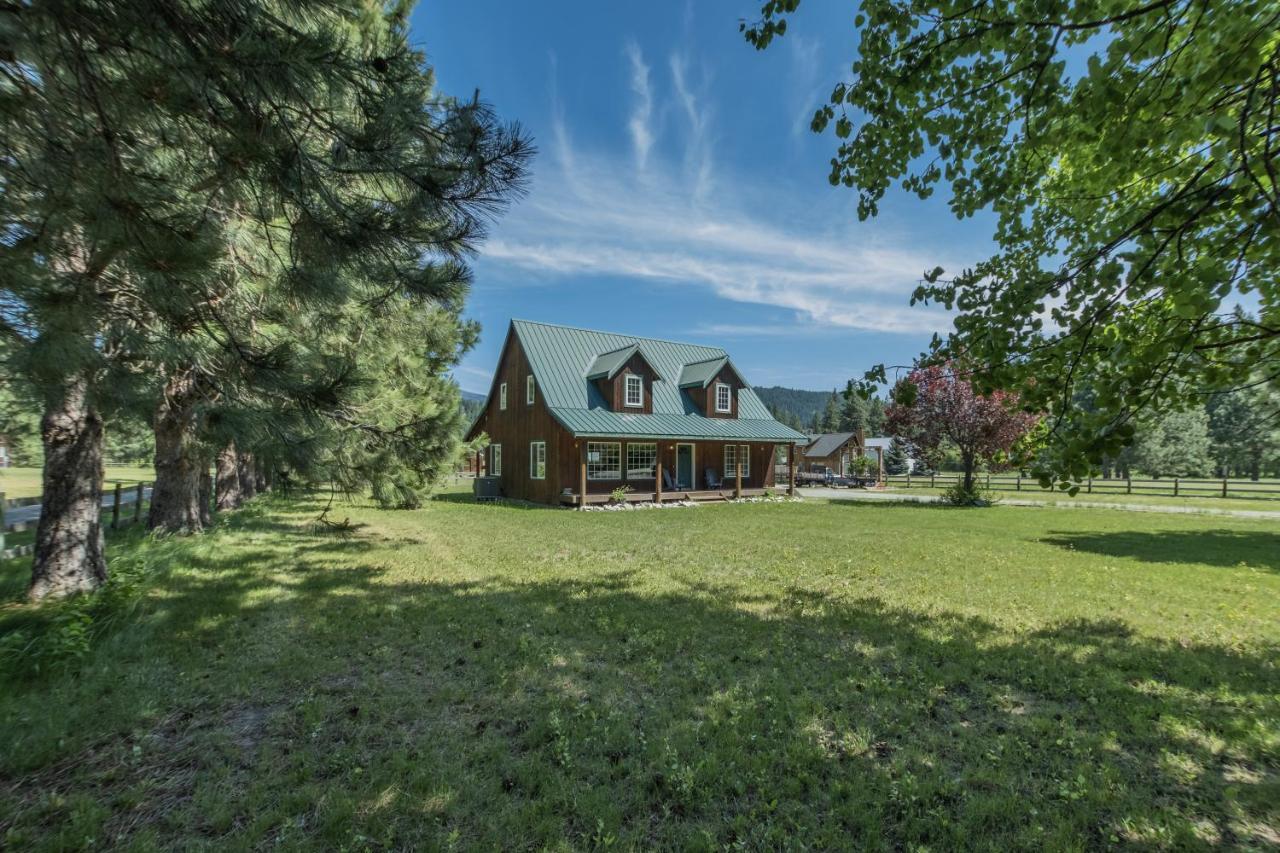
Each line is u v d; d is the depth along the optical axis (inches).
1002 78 125.6
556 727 142.1
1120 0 92.7
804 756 131.6
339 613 242.7
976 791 120.0
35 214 100.5
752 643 207.6
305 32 97.0
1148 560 377.4
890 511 726.5
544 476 812.0
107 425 163.9
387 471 330.3
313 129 110.2
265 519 577.3
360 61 103.0
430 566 350.6
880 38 140.9
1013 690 170.1
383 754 131.4
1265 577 324.2
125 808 110.7
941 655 197.2
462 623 229.8
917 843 104.3
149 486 768.9
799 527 552.7
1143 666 187.9
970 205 152.9
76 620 191.8
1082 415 105.0
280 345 140.0
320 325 224.2
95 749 131.7
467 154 116.0
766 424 995.3
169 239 103.3
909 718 150.6
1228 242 96.0
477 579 313.4
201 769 124.9
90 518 247.6
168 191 111.2
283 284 135.9
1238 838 106.4
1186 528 549.6
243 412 141.9
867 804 114.8
